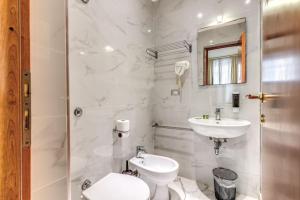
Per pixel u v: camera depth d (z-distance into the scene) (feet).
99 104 4.84
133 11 6.17
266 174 3.05
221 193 5.25
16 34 1.39
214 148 5.91
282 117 2.03
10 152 1.34
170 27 6.96
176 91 6.88
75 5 4.14
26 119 1.49
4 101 1.30
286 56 1.88
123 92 5.74
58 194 2.15
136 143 6.34
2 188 1.28
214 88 6.07
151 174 4.77
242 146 5.61
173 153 6.99
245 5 5.49
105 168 5.01
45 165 2.06
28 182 1.52
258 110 5.34
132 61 6.14
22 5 1.46
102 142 4.93
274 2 2.47
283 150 1.99
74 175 4.16
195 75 6.44
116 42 5.43
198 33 6.32
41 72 1.94
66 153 2.20
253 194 5.44
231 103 5.78
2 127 1.29
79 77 4.26
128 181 4.28
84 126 4.41
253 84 5.41
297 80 1.55
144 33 6.75
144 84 6.79
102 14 4.91
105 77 5.03
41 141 2.01
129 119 6.01
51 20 2.01
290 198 1.75
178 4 6.75
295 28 1.60
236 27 5.64
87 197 3.67
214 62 6.05
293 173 1.66
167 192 5.39
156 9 7.27
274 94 2.45
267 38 2.98
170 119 7.06
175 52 6.87
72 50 4.09
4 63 1.30
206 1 6.15
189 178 6.64
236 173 5.68
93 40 4.63
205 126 4.91
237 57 5.64
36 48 1.89
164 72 7.16
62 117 2.15
